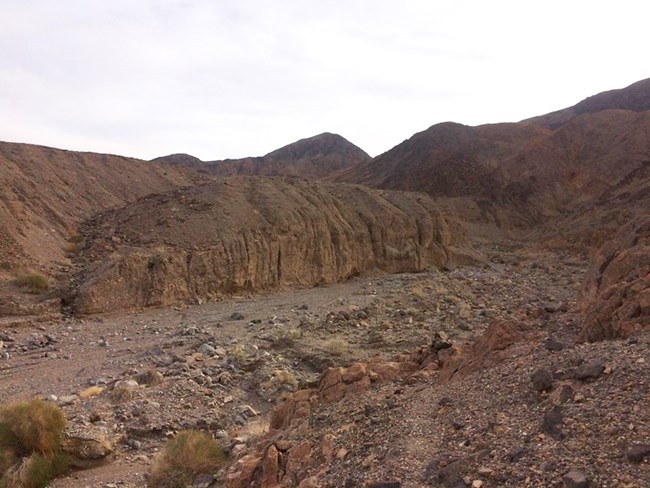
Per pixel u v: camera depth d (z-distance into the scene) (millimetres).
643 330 8867
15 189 36969
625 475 5535
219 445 11844
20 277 26719
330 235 38594
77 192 43781
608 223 52250
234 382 17125
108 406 14430
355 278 39219
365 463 7605
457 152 94250
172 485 10641
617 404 6688
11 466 11375
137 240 32281
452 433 7688
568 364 8250
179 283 29156
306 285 35312
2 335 21703
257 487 8922
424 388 10008
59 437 12117
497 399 8148
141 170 55406
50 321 24297
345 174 111000
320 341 20719
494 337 10656
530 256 52250
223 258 31625
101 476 11586
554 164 87312
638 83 126000
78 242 33625
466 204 78562
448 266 44656
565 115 127188
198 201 36531
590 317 10172
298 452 8938
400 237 43562
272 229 35062
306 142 148125
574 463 5945
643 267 11617
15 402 13641
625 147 87000
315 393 11852
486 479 6238
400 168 97500
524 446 6574
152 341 21734
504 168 87562
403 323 23844
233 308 28109
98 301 25984
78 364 18938
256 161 136000
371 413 9406
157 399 15102
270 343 20766
